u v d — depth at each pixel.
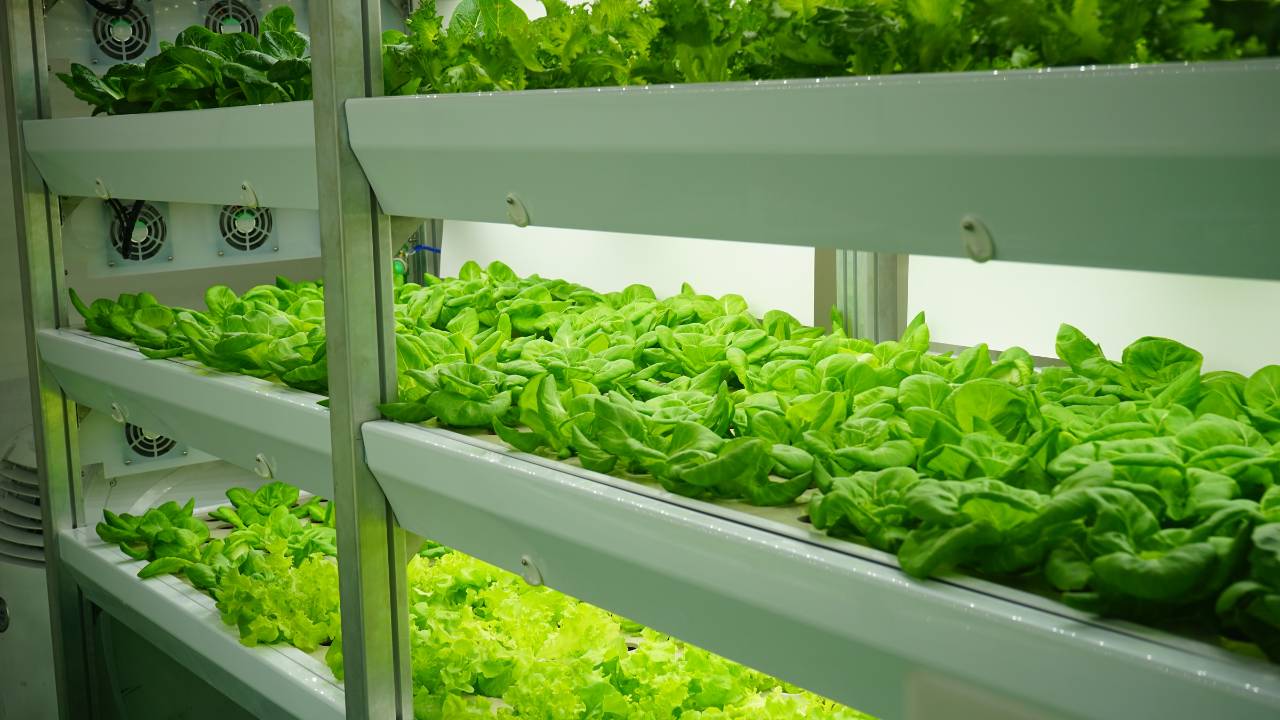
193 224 2.10
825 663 0.86
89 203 2.03
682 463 0.94
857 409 1.05
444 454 1.14
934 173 0.74
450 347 1.39
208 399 1.53
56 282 2.05
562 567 1.08
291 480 1.48
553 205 1.04
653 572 0.96
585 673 1.29
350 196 1.21
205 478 2.26
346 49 1.18
